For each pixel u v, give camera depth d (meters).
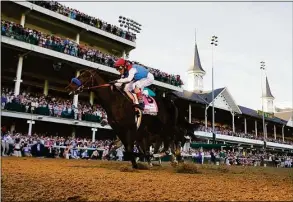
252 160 43.81
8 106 25.66
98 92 9.18
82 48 32.38
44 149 23.56
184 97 46.31
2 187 5.04
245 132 60.25
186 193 4.96
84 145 27.03
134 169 9.45
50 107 28.58
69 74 35.62
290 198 4.75
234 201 4.32
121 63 10.05
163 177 7.59
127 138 9.42
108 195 4.58
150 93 10.86
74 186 5.38
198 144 39.47
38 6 30.92
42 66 32.94
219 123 62.25
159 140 11.95
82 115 30.95
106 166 11.52
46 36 29.64
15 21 31.98
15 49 27.77
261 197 4.75
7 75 33.41
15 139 22.77
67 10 33.53
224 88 56.66
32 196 4.37
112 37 37.94
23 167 9.57
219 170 13.80
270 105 96.06
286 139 81.31
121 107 9.17
